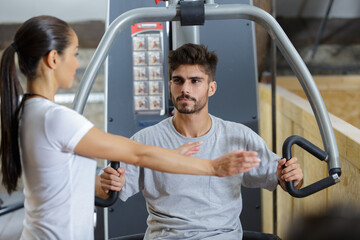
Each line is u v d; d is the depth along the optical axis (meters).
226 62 2.27
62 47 1.13
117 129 2.30
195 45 1.45
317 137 2.06
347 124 1.91
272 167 1.48
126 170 1.48
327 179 1.45
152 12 1.52
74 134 1.09
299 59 1.53
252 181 1.52
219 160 1.14
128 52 2.27
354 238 0.36
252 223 2.31
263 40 3.34
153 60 2.25
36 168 1.11
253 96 2.28
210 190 1.46
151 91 2.27
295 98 2.79
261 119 3.86
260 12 1.53
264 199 3.43
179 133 1.50
